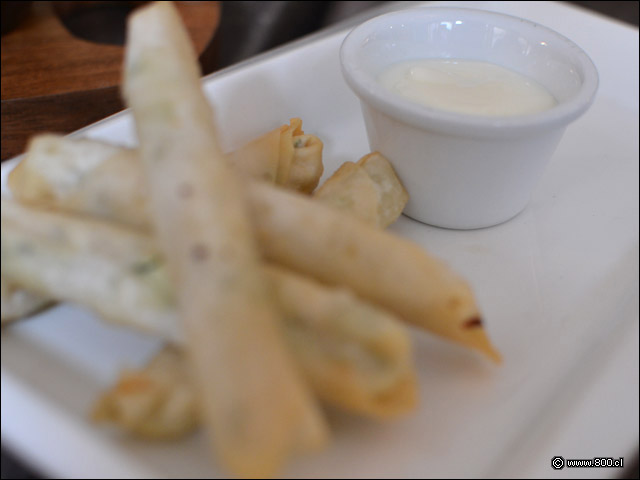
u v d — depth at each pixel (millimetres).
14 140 312
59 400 182
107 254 179
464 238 243
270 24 420
